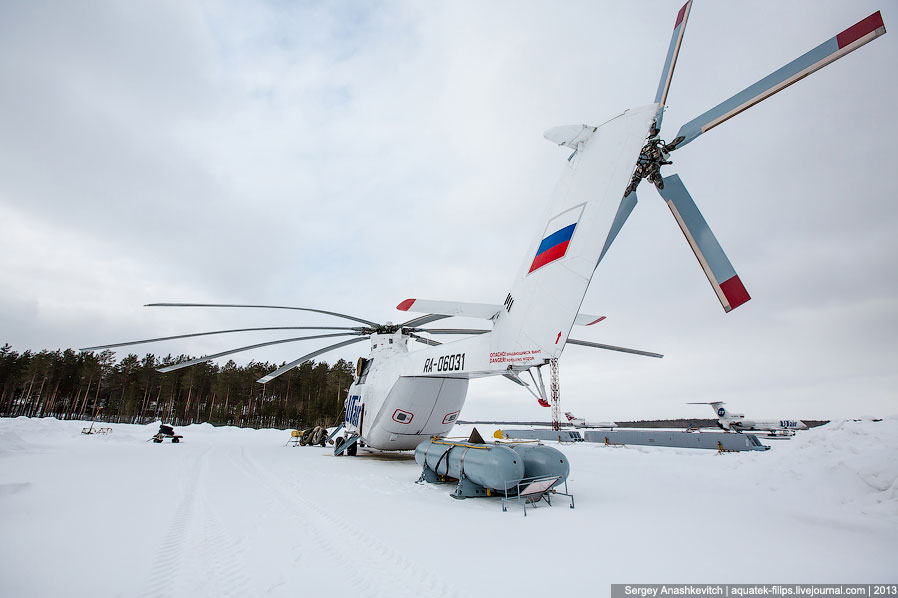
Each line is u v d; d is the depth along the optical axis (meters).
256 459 13.45
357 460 13.80
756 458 10.71
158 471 10.02
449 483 9.35
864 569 4.11
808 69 3.76
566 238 6.33
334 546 4.75
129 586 3.62
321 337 14.41
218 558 4.34
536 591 3.55
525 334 6.88
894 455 7.41
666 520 6.11
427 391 12.35
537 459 7.61
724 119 4.60
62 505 6.38
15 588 3.50
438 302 7.34
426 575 3.91
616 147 5.88
